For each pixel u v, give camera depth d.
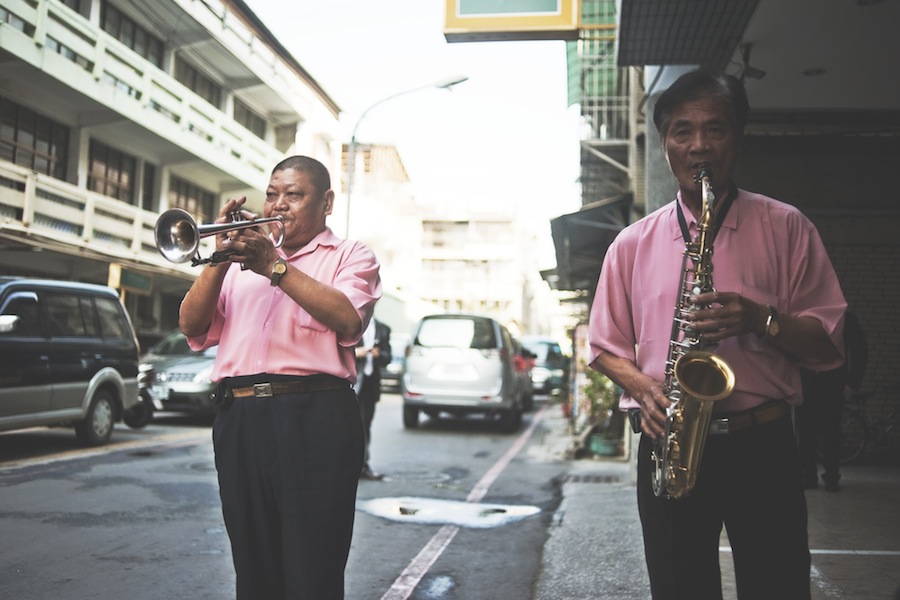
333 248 2.48
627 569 4.20
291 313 2.30
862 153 8.58
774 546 1.91
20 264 17.22
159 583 3.83
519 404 12.70
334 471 2.25
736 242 2.00
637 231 2.18
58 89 16.16
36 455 7.92
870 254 8.59
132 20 19.02
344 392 2.34
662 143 2.12
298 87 27.19
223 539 4.70
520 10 7.05
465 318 12.12
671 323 2.03
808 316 1.95
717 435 1.93
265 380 2.26
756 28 6.23
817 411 6.45
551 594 3.77
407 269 55.00
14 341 7.64
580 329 10.86
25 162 16.47
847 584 3.75
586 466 8.37
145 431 10.67
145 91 18.45
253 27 22.89
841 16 6.00
